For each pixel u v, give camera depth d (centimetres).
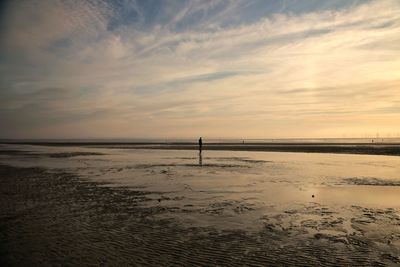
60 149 6575
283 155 4250
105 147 7725
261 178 2083
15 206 1313
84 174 2292
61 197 1493
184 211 1241
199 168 2659
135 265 743
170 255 802
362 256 794
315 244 878
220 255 801
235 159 3581
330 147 6506
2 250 833
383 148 5775
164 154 4612
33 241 900
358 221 1099
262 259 777
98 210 1254
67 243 885
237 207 1305
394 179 2008
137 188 1730
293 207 1303
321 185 1811
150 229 1013
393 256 793
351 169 2555
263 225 1056
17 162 3294
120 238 927
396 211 1233
